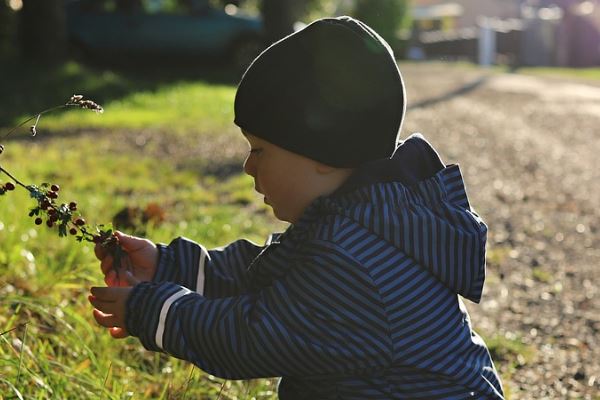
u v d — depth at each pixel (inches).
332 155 91.4
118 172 372.5
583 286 241.0
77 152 418.9
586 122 614.5
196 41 887.7
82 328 159.0
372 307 89.0
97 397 130.5
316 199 93.4
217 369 90.6
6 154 392.8
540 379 175.6
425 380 91.6
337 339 88.6
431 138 523.8
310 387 93.8
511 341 192.4
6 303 159.8
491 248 281.7
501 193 372.2
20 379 130.0
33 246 204.1
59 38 777.6
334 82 90.3
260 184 95.8
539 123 607.8
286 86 90.9
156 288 92.0
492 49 1443.2
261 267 97.4
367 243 90.2
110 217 253.9
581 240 294.2
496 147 497.0
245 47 904.9
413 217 91.7
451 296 95.1
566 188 386.9
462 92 832.3
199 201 322.0
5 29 947.3
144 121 553.6
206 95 697.0
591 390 171.3
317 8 1244.5
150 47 880.3
